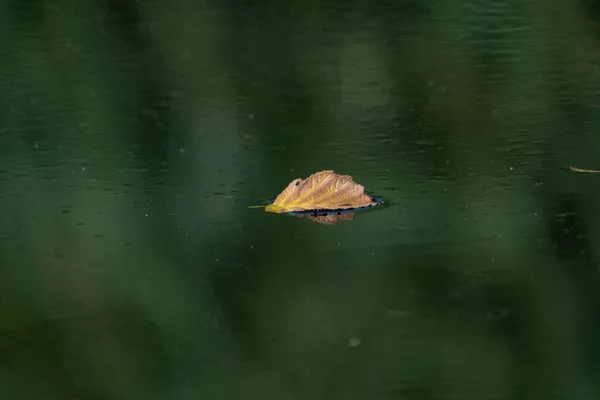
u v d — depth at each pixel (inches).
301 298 230.5
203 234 276.2
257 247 264.1
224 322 220.4
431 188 325.7
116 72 631.2
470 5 819.4
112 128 467.2
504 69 599.5
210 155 400.2
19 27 792.3
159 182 349.4
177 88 577.3
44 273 249.9
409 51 668.1
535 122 453.7
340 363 200.2
